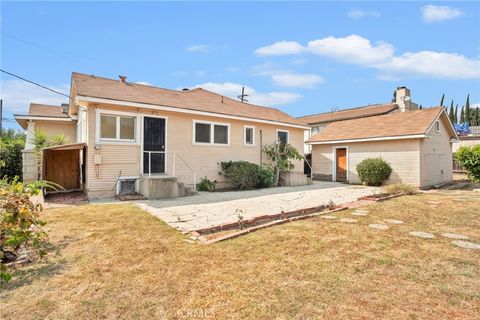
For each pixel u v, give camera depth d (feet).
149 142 34.71
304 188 42.83
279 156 47.73
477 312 8.44
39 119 47.11
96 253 13.09
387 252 13.46
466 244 14.71
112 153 31.89
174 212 22.47
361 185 48.26
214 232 17.21
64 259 12.36
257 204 26.73
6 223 11.00
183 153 37.96
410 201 28.89
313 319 8.05
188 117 38.52
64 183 36.45
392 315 8.25
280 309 8.57
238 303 8.92
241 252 13.32
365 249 13.83
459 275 10.98
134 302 9.00
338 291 9.65
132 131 33.58
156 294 9.48
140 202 27.73
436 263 12.16
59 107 58.80
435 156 48.67
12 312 8.45
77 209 23.29
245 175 40.11
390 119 54.65
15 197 11.49
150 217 20.36
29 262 11.99
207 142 40.73
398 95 83.15
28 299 9.16
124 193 32.60
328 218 20.62
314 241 14.98
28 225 11.59
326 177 58.34
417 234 16.51
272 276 10.77
